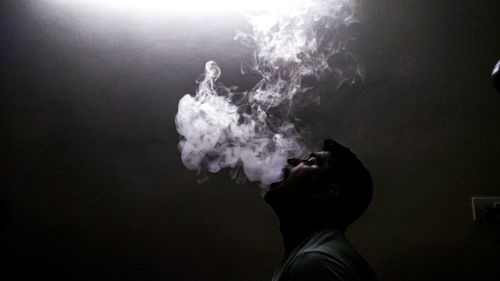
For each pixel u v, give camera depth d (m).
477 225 1.38
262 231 1.47
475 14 1.48
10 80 1.64
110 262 1.51
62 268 1.52
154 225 1.52
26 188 1.58
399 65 1.49
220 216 1.50
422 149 1.44
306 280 0.79
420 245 1.39
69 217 1.55
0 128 1.62
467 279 1.36
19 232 1.56
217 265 1.47
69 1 1.66
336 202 1.00
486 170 1.40
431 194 1.41
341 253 0.85
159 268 1.49
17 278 1.53
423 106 1.46
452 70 1.46
